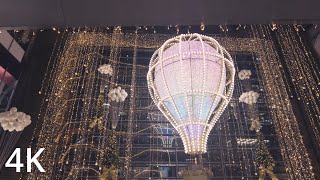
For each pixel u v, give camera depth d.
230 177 19.17
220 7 4.61
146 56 25.11
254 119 19.14
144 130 21.23
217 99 6.96
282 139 19.72
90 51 23.39
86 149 19.19
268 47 24.02
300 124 20.33
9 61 21.28
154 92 7.42
